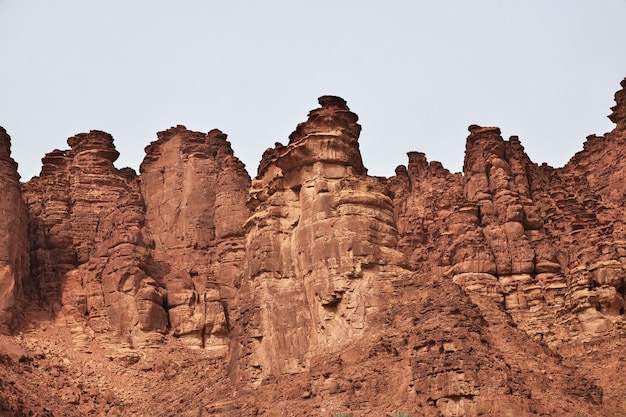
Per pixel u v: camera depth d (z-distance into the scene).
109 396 187.50
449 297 152.88
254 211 172.50
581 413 142.12
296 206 165.62
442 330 146.88
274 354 159.25
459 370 140.75
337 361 151.62
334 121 166.88
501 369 142.12
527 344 151.75
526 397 141.38
